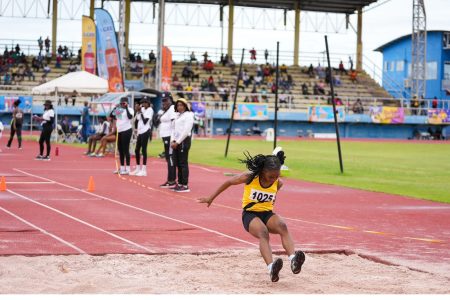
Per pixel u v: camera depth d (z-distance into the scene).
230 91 74.38
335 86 81.44
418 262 11.69
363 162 36.56
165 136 21.98
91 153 35.50
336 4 82.44
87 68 52.44
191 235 13.72
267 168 9.98
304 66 84.62
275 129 28.78
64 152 37.97
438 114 77.81
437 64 88.38
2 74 70.62
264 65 83.25
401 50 91.06
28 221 14.81
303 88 77.94
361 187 24.16
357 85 82.44
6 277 9.71
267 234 9.95
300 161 35.97
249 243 12.96
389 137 77.75
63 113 64.56
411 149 52.56
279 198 20.56
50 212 16.22
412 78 79.38
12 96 63.47
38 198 18.70
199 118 64.62
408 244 13.43
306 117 73.06
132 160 33.69
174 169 21.91
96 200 18.67
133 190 21.20
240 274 10.39
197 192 21.25
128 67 73.19
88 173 26.33
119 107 25.66
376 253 12.42
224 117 70.12
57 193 19.94
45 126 32.12
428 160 39.38
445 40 88.19
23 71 70.19
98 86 43.78
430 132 77.88
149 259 11.25
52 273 10.05
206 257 11.54
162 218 15.87
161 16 53.44
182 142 20.97
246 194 10.27
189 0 78.38
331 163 34.81
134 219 15.57
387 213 17.88
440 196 21.95
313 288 9.62
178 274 10.26
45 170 27.17
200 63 81.12
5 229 13.73
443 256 12.28
